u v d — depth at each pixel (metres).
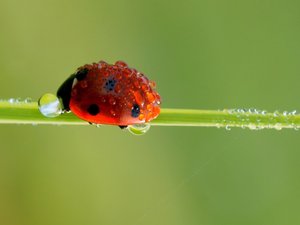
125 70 0.07
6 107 0.06
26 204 0.08
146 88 0.07
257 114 0.07
